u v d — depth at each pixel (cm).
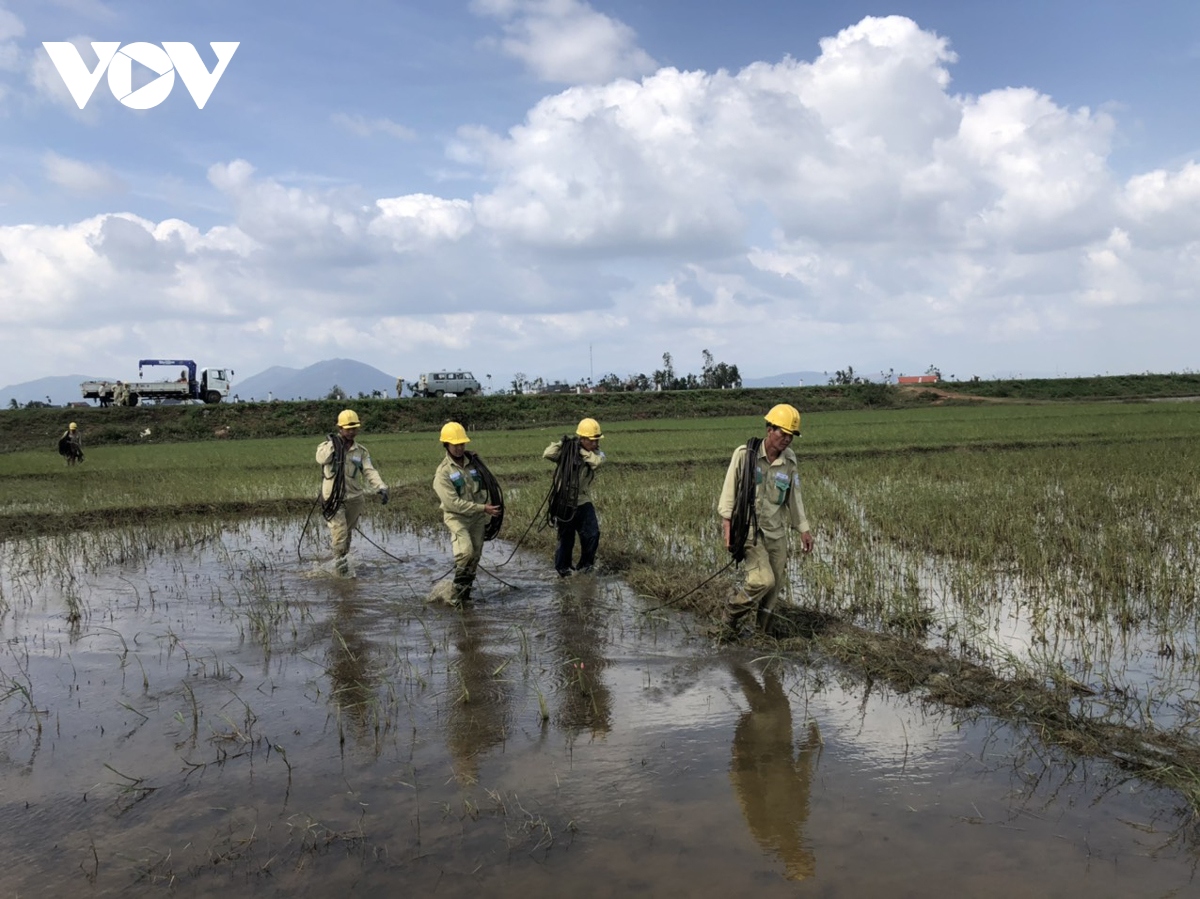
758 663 668
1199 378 6334
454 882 371
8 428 4634
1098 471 1761
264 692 614
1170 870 375
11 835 416
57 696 611
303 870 382
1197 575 890
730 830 412
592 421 1019
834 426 3441
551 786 460
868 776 469
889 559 1019
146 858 394
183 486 1920
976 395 6009
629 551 1094
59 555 1170
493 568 1060
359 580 1005
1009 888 362
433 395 5928
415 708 579
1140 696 579
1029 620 771
